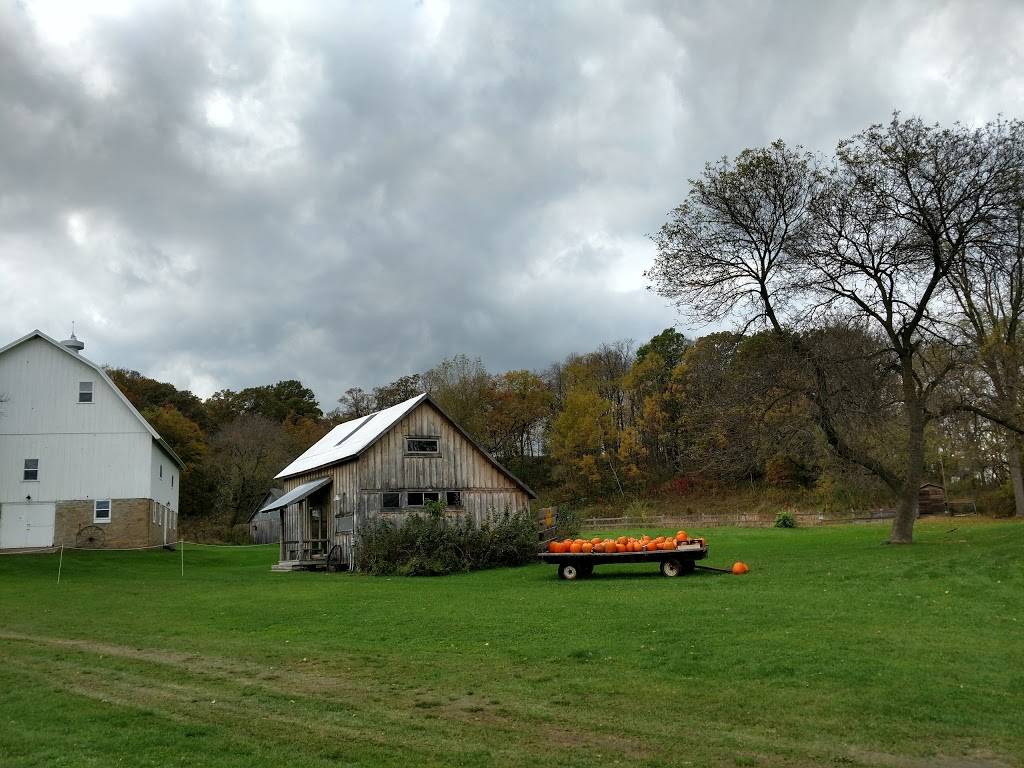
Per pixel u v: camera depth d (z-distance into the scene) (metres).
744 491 69.75
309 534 39.75
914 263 27.30
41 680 11.78
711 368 31.58
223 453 80.06
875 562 22.91
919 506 56.12
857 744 8.37
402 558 30.33
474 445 36.38
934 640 12.84
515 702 10.12
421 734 8.88
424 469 35.28
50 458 42.88
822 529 47.19
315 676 11.77
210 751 8.27
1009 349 32.31
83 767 7.72
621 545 25.02
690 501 70.31
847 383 27.80
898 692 10.05
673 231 30.34
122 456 43.94
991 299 37.97
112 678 11.85
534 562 32.06
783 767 7.75
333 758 8.06
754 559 27.25
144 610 19.95
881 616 15.06
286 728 9.12
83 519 42.94
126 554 41.00
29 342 43.25
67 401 43.47
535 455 89.19
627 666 11.84
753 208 29.08
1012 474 45.00
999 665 11.23
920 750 8.17
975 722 8.96
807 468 65.00
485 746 8.44
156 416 77.00
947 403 29.59
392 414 37.84
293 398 106.50
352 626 16.34
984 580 18.38
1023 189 25.55
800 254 28.00
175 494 57.56
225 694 10.76
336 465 36.78
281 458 80.31
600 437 76.12
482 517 35.81
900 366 28.77
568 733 8.87
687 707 9.73
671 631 14.18
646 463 76.94
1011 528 31.55
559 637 14.16
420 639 14.55
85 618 18.58
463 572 30.00
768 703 9.80
